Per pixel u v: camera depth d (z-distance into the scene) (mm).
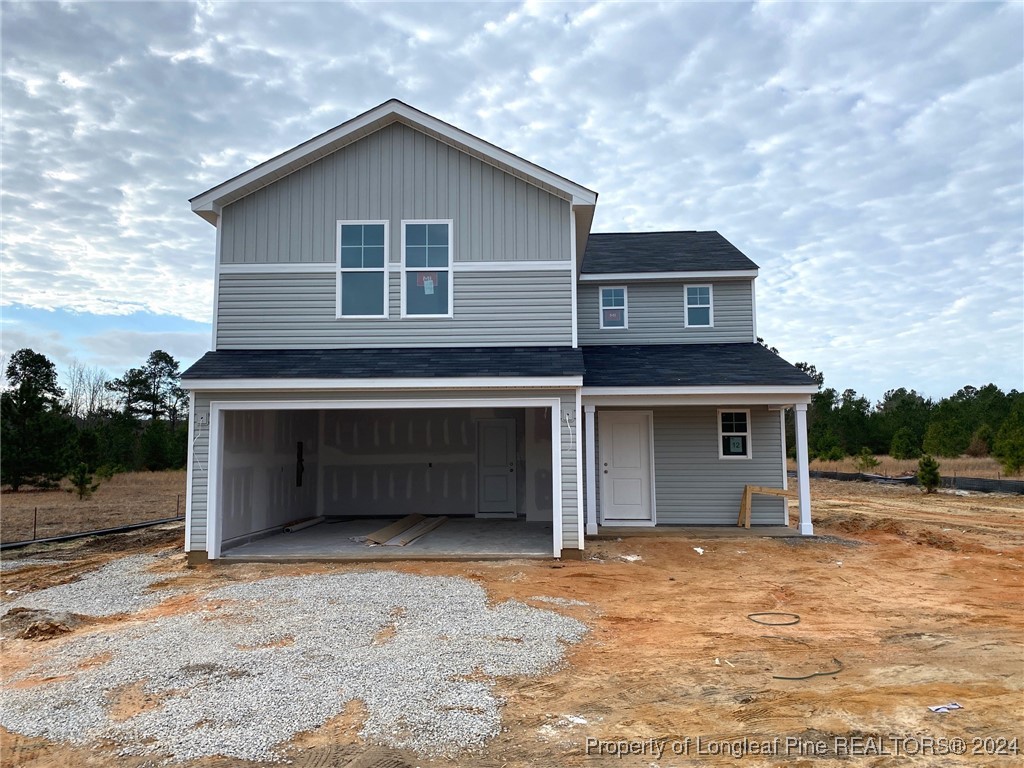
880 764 3973
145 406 51094
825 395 40000
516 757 4039
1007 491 20906
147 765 3943
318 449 15125
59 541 12844
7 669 5668
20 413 21328
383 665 5477
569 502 10141
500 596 7914
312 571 9469
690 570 9656
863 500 19453
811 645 6242
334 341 11047
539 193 11219
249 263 11172
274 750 4086
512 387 10000
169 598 8055
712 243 17109
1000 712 4688
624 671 5504
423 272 11164
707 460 13781
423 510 15016
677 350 14422
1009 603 7887
